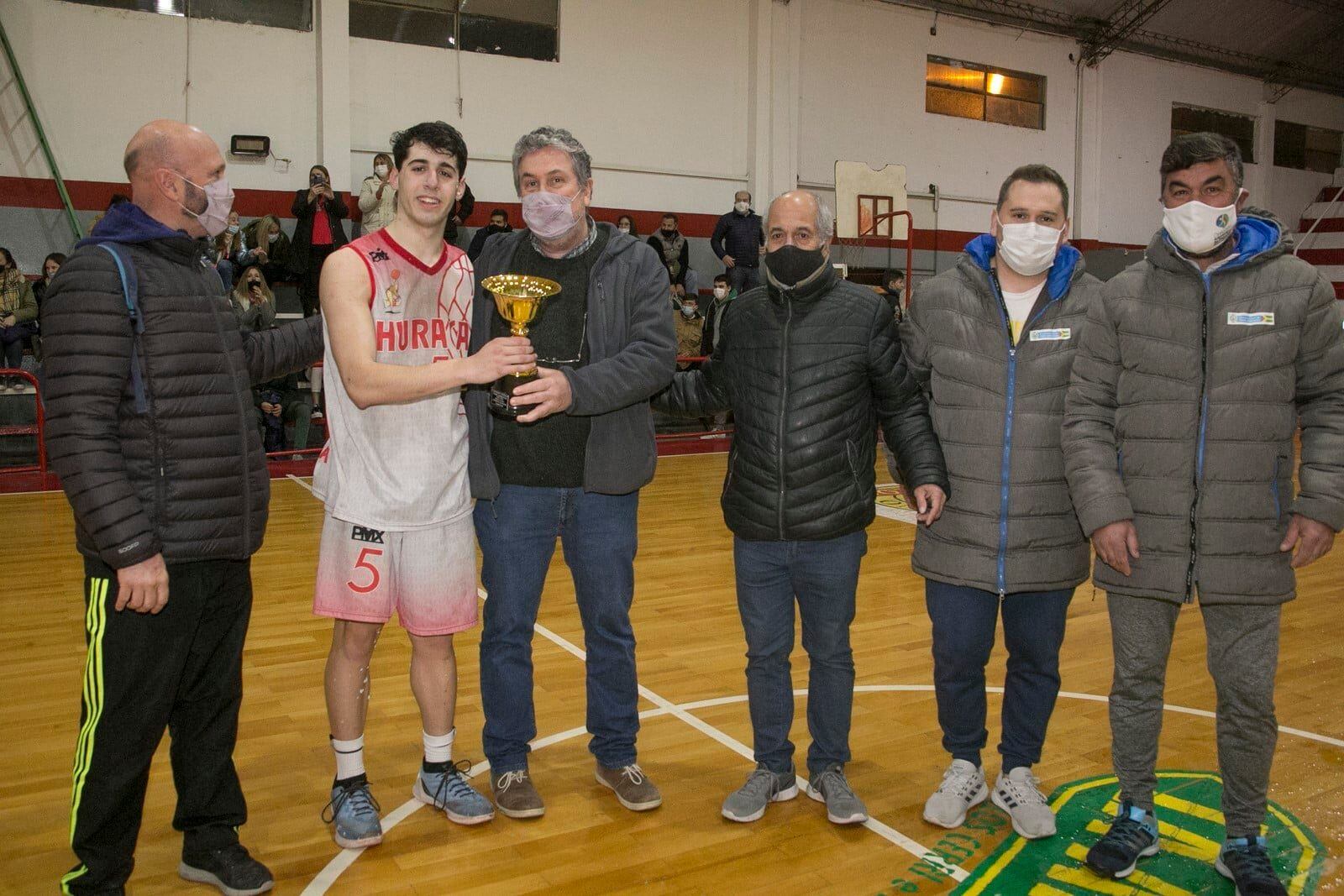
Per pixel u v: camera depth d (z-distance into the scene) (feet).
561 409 7.82
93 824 6.66
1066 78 48.26
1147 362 7.47
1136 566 7.55
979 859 8.01
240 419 7.16
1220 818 8.64
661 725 10.88
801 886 7.60
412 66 34.06
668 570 17.95
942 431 8.44
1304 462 7.16
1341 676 12.54
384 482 7.91
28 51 29.32
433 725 8.66
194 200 6.81
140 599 6.53
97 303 6.43
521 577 8.54
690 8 38.58
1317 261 56.18
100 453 6.40
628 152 37.96
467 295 8.34
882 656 13.28
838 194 41.34
